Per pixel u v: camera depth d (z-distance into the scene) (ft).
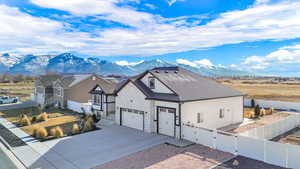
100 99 85.66
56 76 139.03
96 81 116.37
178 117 50.96
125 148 45.37
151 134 55.83
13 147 47.93
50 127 67.46
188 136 49.67
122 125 67.56
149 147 45.60
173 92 54.13
